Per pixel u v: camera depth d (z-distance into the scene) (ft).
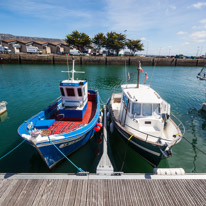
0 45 175.22
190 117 42.63
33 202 14.33
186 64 196.54
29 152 25.62
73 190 15.69
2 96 56.29
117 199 14.83
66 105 29.86
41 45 199.11
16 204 14.10
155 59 192.85
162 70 152.15
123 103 29.12
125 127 26.89
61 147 21.44
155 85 84.79
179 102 55.77
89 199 14.74
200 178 17.80
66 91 28.63
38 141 18.28
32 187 15.97
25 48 194.80
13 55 153.07
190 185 16.85
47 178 17.16
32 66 142.41
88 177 17.42
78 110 28.25
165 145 19.79
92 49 257.75
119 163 25.30
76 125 27.04
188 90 74.33
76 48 222.07
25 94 59.41
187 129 35.99
